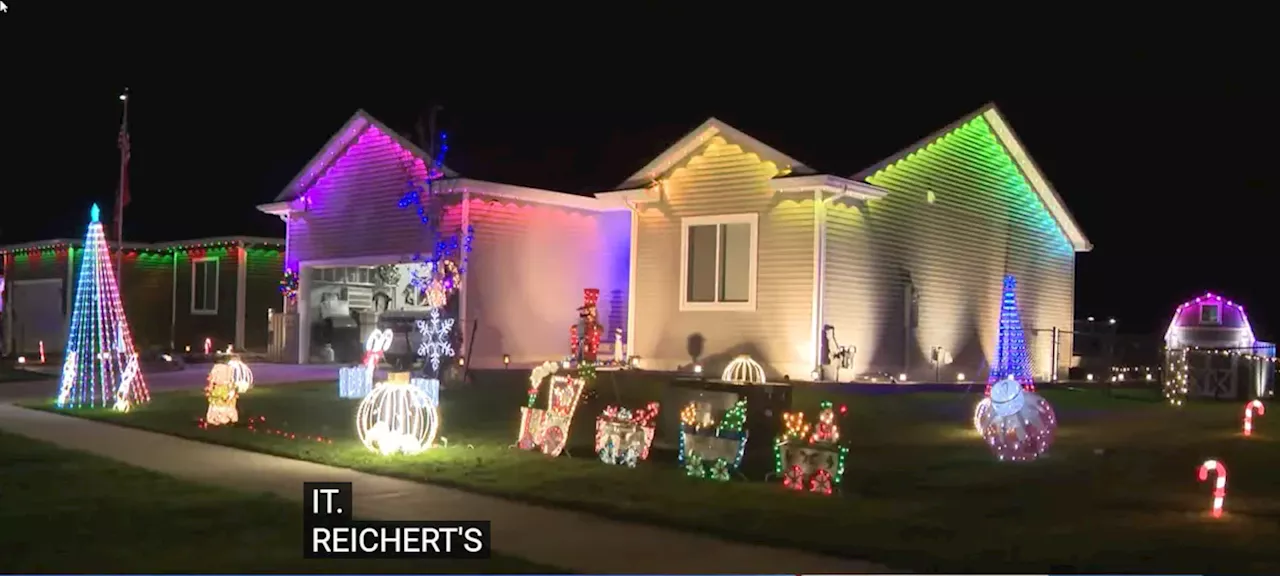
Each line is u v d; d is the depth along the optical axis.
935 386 20.97
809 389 19.12
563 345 25.11
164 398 19.53
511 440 13.82
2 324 38.44
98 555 7.71
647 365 23.06
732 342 21.83
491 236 23.94
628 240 26.47
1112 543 8.21
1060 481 10.84
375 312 29.05
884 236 22.41
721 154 22.27
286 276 28.72
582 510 9.50
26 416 17.22
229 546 8.02
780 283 21.23
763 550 8.08
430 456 12.52
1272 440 14.11
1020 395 12.36
